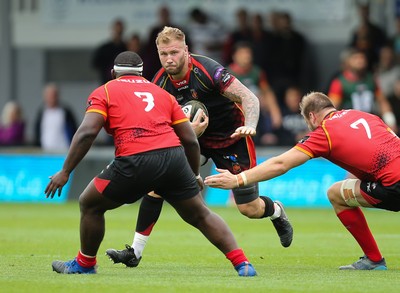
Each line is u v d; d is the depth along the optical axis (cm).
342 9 7638
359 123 3073
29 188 6894
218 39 7200
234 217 5600
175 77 3338
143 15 7944
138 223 3231
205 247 3947
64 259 3428
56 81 8194
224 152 3528
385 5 7612
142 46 7212
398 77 6950
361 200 3119
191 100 3359
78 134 2773
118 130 2809
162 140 2812
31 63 8200
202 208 2853
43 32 8162
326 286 2702
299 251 3819
